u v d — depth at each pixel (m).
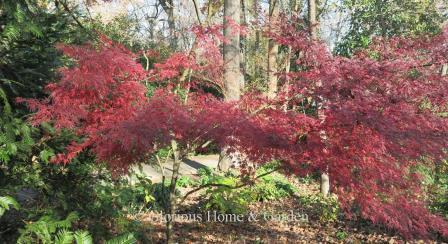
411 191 4.23
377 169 3.74
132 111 4.28
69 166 5.02
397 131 3.58
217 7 11.51
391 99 3.87
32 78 4.86
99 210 5.41
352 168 3.75
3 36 4.48
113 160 4.22
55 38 5.34
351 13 15.18
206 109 4.43
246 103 4.82
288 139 3.79
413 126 3.75
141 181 7.49
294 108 4.64
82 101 4.16
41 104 4.11
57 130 4.11
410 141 3.57
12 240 4.23
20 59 4.75
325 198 9.69
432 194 8.55
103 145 3.97
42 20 5.00
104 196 5.54
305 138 3.83
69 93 4.08
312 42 4.53
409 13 14.52
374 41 4.86
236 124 3.82
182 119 3.86
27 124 4.17
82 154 5.12
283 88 4.80
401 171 3.87
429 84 4.11
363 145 3.67
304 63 4.55
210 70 5.84
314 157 3.76
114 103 4.45
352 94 3.83
